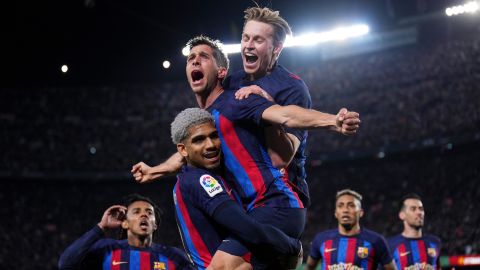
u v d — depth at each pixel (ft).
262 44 11.89
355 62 87.81
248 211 10.17
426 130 77.77
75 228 88.63
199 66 11.00
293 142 10.81
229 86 11.69
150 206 18.66
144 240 18.51
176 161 12.60
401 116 80.74
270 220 9.93
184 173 10.37
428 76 81.71
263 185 10.13
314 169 85.51
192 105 95.35
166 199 91.04
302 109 9.41
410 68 83.56
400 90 82.74
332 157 82.17
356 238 22.08
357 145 81.25
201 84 11.05
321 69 89.15
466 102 76.64
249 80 12.21
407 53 85.10
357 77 86.07
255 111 9.91
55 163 92.79
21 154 93.25
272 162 10.40
